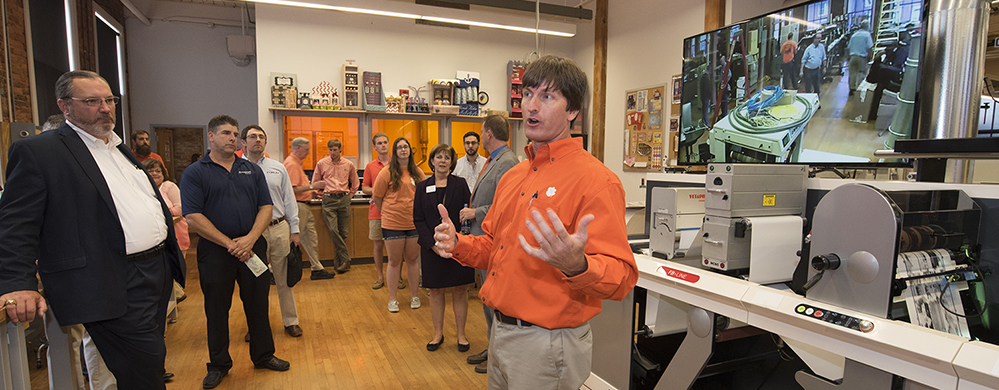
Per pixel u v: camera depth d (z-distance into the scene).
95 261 1.57
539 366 1.15
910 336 1.06
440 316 2.96
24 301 1.38
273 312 3.70
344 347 3.00
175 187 3.71
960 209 1.36
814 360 1.68
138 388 1.74
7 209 1.43
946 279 1.32
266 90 5.83
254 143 2.94
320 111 5.94
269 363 2.65
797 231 1.65
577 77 1.16
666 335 2.14
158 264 1.78
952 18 1.57
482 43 6.77
